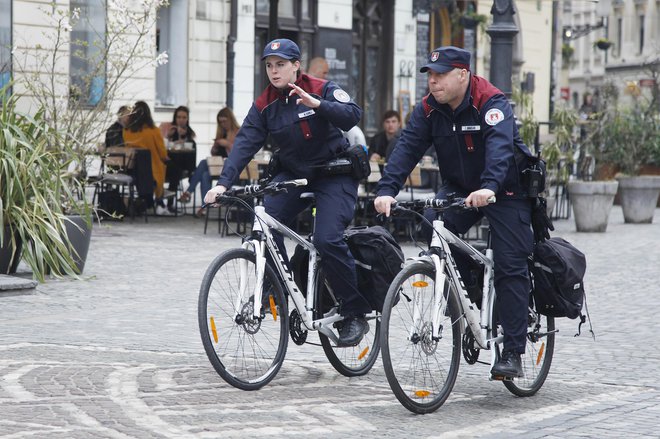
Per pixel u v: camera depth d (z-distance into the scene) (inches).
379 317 569.3
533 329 536.4
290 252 576.7
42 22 1606.8
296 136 548.4
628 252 1210.0
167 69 1926.7
